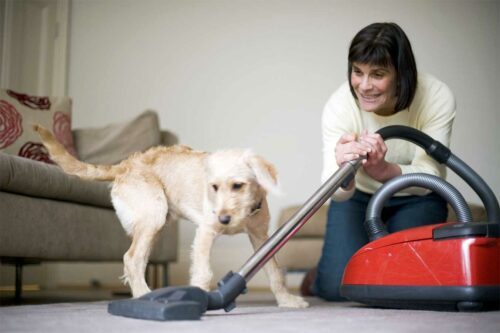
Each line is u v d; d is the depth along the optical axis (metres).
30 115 2.84
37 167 2.04
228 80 4.21
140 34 4.33
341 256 2.16
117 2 4.35
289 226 1.43
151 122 3.12
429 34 3.92
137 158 1.90
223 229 1.66
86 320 1.23
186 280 4.01
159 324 1.15
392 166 1.80
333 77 4.09
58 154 1.84
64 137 2.93
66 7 4.27
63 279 4.13
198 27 4.28
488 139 3.81
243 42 4.21
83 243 2.31
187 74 4.27
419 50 3.93
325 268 2.20
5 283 3.42
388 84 1.78
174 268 4.02
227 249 3.97
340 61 4.08
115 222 2.55
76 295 2.91
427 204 2.04
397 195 2.07
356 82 1.80
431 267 1.46
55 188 2.12
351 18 4.08
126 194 1.84
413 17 3.95
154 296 1.27
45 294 2.99
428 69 3.91
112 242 2.52
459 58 3.88
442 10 3.92
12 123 2.76
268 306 1.86
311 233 3.41
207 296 1.29
